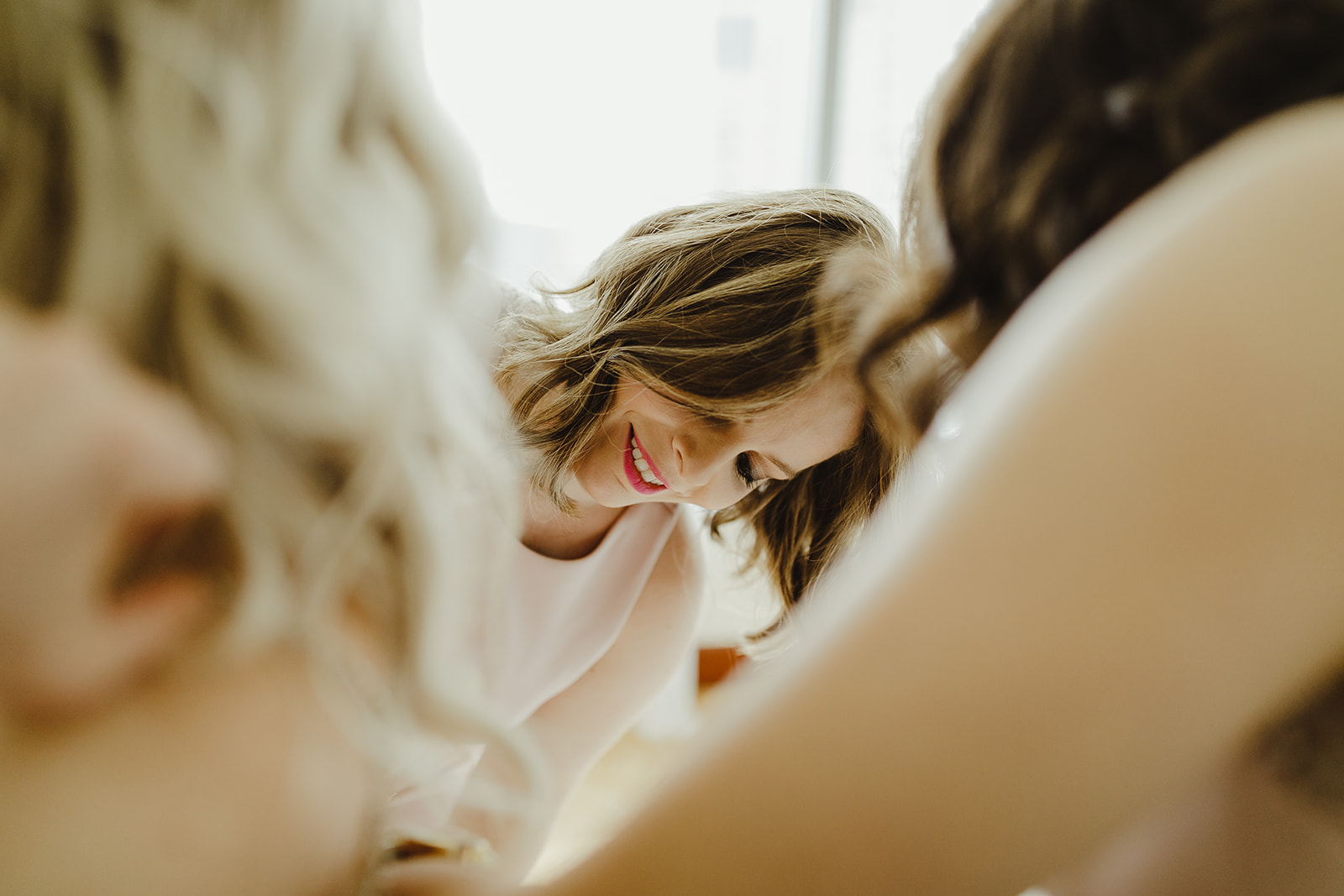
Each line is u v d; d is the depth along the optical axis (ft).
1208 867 1.22
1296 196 0.83
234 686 1.01
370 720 1.15
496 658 3.20
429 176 1.15
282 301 0.96
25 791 0.94
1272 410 0.79
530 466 3.08
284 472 1.03
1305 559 0.79
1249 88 1.03
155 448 0.99
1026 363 0.92
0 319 0.95
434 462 1.22
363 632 1.18
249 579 1.00
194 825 0.99
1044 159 1.16
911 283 1.51
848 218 2.88
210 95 0.95
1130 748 0.83
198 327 0.96
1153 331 0.83
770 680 0.95
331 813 1.09
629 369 2.82
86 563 0.97
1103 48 1.13
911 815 0.86
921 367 1.75
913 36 8.66
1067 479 0.83
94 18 0.92
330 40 1.02
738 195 3.09
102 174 0.92
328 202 1.02
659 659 3.75
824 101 9.02
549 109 8.23
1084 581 0.82
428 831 1.35
